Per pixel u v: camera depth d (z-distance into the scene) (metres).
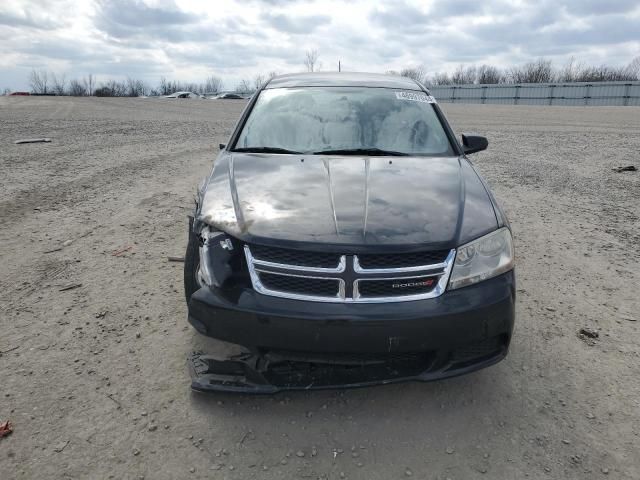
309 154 3.33
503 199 6.56
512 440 2.35
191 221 2.93
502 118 18.56
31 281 3.79
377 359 2.34
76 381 2.66
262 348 2.33
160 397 2.55
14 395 2.53
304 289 2.29
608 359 2.99
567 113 21.28
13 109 20.34
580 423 2.46
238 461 2.19
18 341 3.00
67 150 9.77
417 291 2.31
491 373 2.84
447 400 2.61
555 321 3.41
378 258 2.28
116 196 6.28
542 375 2.83
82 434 2.30
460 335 2.31
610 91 36.56
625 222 5.61
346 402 2.57
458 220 2.50
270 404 2.54
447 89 44.31
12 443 2.23
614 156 9.96
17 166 7.92
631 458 2.25
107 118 17.33
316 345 2.25
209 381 2.47
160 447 2.25
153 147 10.46
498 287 2.42
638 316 3.50
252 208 2.56
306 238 2.31
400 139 3.51
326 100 3.81
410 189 2.77
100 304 3.46
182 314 3.35
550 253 4.65
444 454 2.26
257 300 2.30
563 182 7.59
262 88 4.09
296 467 2.17
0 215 5.33
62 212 5.53
